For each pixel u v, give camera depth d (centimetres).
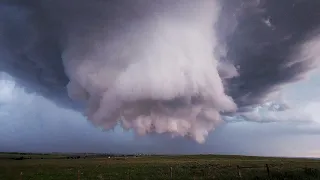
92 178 3462
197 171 3834
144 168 4947
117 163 7719
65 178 3562
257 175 2941
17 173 4409
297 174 2867
